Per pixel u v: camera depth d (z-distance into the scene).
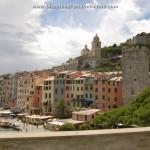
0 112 134.38
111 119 60.69
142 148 8.95
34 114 130.50
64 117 117.31
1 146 7.76
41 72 176.62
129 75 107.00
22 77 158.62
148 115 53.84
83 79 121.50
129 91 106.56
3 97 177.25
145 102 62.09
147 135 9.04
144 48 106.50
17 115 129.00
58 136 8.21
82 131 8.70
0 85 179.25
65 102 123.94
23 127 98.62
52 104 126.19
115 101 116.50
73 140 8.34
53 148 8.16
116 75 127.38
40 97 135.75
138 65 105.81
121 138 8.77
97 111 99.81
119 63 187.00
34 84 140.00
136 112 57.31
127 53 107.44
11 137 7.84
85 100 120.25
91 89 120.00
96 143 8.53
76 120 99.88
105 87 118.00
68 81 125.62
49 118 110.19
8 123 101.31
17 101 155.50
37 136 8.05
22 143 7.92
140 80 105.56
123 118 58.19
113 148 8.66
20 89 153.12
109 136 8.64
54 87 126.62
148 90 65.69
